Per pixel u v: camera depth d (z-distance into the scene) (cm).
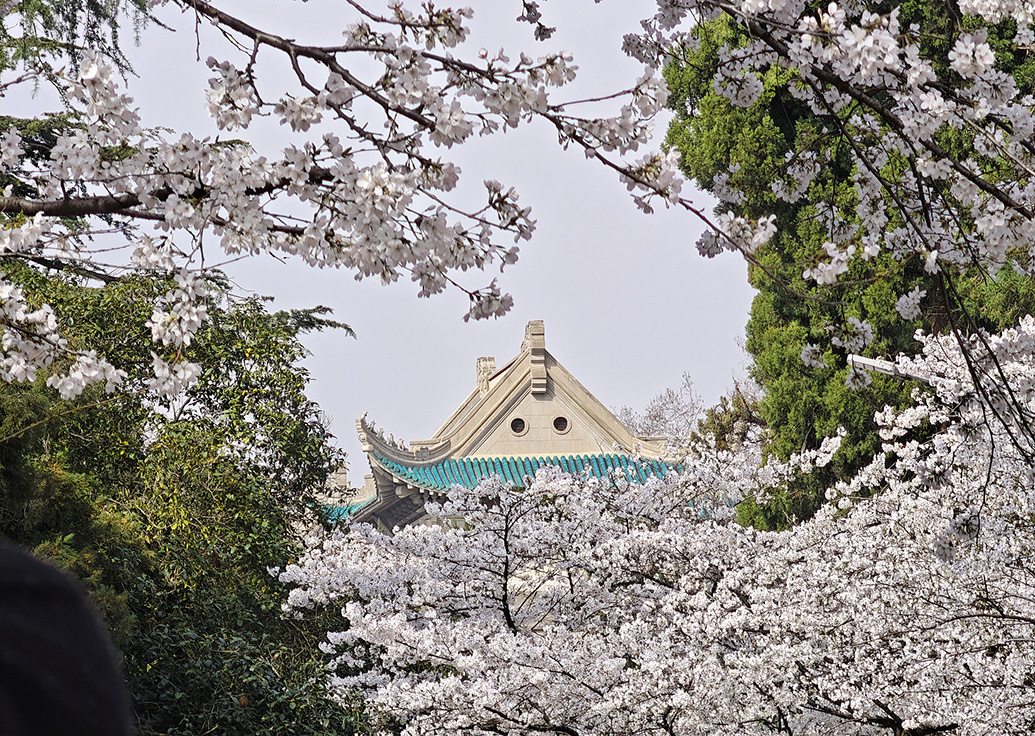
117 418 2550
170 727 2161
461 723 2025
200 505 2705
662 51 953
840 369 3772
